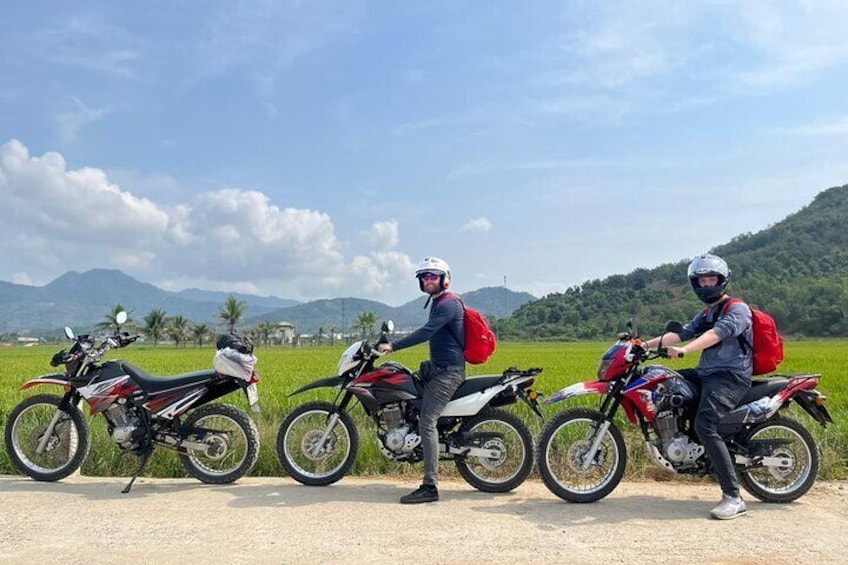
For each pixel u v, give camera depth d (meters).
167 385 6.96
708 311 6.31
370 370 6.78
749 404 6.07
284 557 4.69
